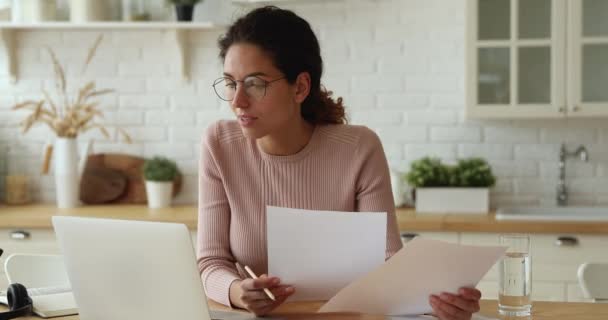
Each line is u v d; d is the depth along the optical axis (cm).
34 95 459
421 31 435
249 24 193
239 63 191
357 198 218
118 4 443
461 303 174
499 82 402
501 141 435
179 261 162
